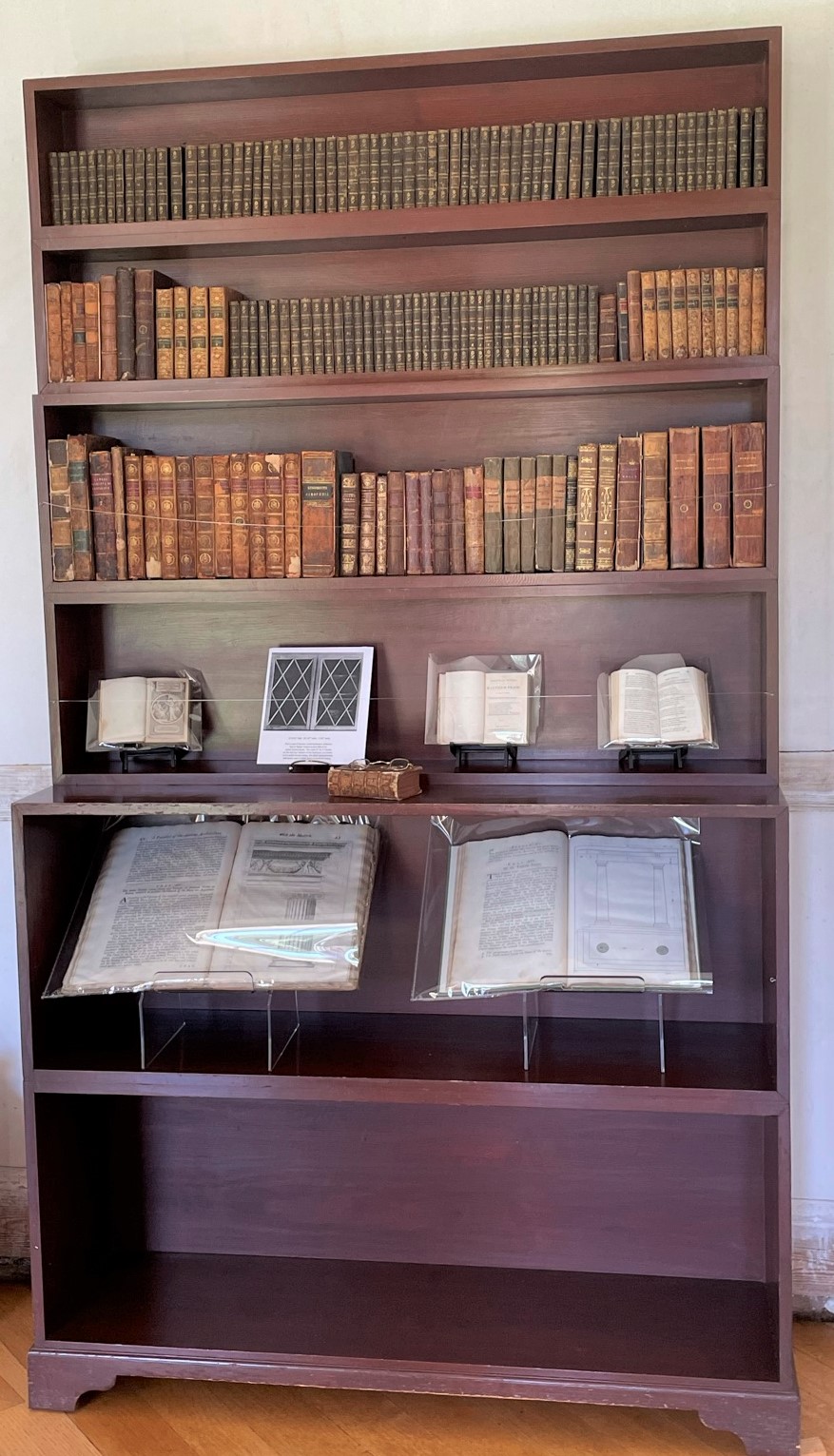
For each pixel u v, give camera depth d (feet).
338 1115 8.82
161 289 7.98
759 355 7.45
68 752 8.43
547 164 7.58
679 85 7.93
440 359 7.78
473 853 8.43
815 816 8.58
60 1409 7.92
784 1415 7.30
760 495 7.47
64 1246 8.23
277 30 8.57
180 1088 7.74
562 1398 7.48
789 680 8.51
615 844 8.25
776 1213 7.55
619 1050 8.02
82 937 8.21
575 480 7.73
